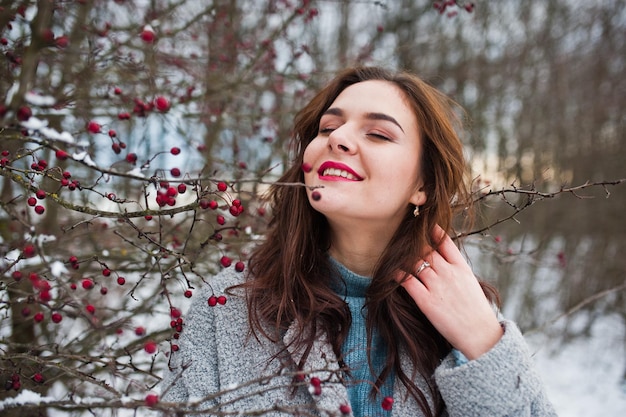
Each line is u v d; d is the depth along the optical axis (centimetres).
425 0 592
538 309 600
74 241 241
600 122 692
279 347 130
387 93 134
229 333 134
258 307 135
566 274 613
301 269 138
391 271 129
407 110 135
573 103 707
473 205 162
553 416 125
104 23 197
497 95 666
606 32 696
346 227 134
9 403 104
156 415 144
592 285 608
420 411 125
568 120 699
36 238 98
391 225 138
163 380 139
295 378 124
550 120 695
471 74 649
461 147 146
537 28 680
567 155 694
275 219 165
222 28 293
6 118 79
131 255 222
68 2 146
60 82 176
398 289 135
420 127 137
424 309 125
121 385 198
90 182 259
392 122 129
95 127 108
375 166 125
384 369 129
